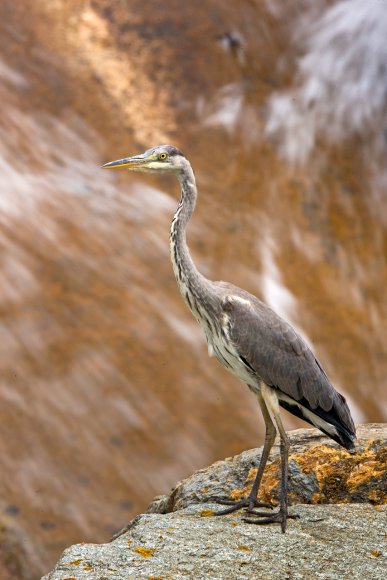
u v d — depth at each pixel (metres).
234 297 7.19
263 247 19.56
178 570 5.84
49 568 12.55
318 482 7.48
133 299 17.58
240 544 6.27
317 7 24.77
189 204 7.43
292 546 6.24
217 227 19.58
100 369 16.02
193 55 22.62
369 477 7.45
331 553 6.14
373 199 21.94
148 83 21.89
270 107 22.52
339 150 22.48
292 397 7.20
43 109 20.61
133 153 20.61
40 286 17.27
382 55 24.22
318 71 23.61
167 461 14.88
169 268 18.55
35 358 15.94
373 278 20.19
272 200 20.72
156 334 17.03
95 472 14.41
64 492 13.92
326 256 20.12
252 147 21.75
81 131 20.59
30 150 19.84
